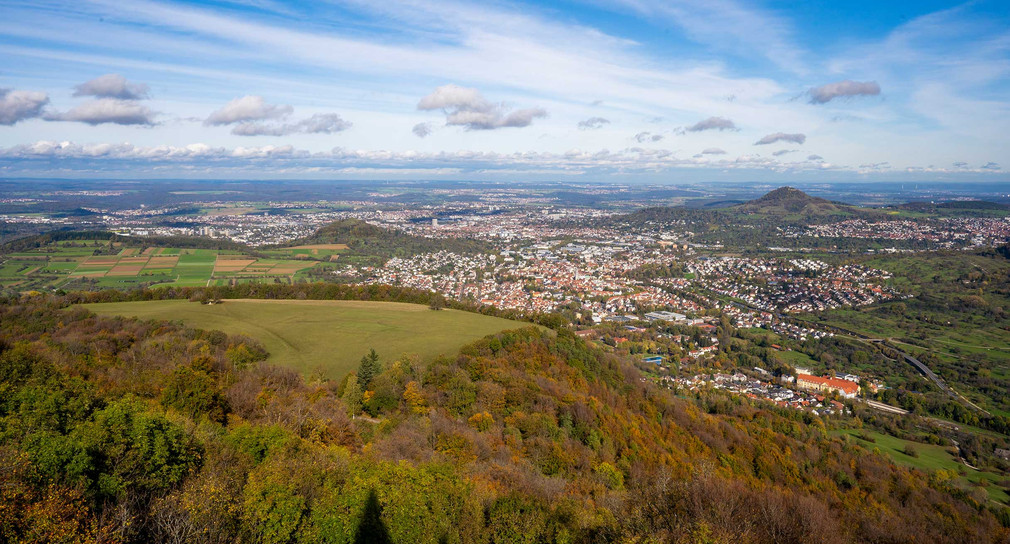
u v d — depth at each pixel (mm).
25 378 38500
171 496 25797
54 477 24172
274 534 26969
